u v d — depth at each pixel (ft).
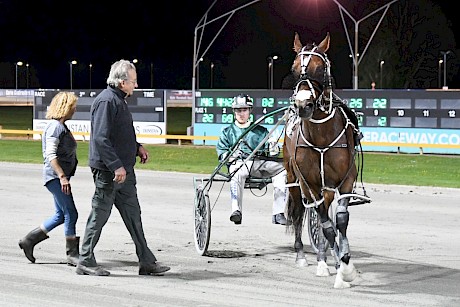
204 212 27.94
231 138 29.78
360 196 23.25
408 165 65.87
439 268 25.80
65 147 25.77
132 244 30.01
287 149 25.72
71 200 25.85
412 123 81.87
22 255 27.68
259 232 33.19
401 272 25.18
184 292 22.16
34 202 41.98
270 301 21.15
